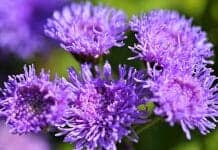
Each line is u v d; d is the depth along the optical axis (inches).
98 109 4.0
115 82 4.1
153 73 3.9
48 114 3.9
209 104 4.1
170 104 3.9
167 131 6.2
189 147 6.2
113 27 4.5
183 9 6.5
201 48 4.5
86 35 4.5
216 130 6.1
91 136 4.0
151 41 4.2
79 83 4.1
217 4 6.4
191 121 4.0
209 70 4.1
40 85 4.0
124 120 3.9
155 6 6.6
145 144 6.2
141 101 3.9
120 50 6.0
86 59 4.4
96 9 4.8
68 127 4.0
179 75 4.0
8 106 4.1
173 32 4.5
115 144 4.1
